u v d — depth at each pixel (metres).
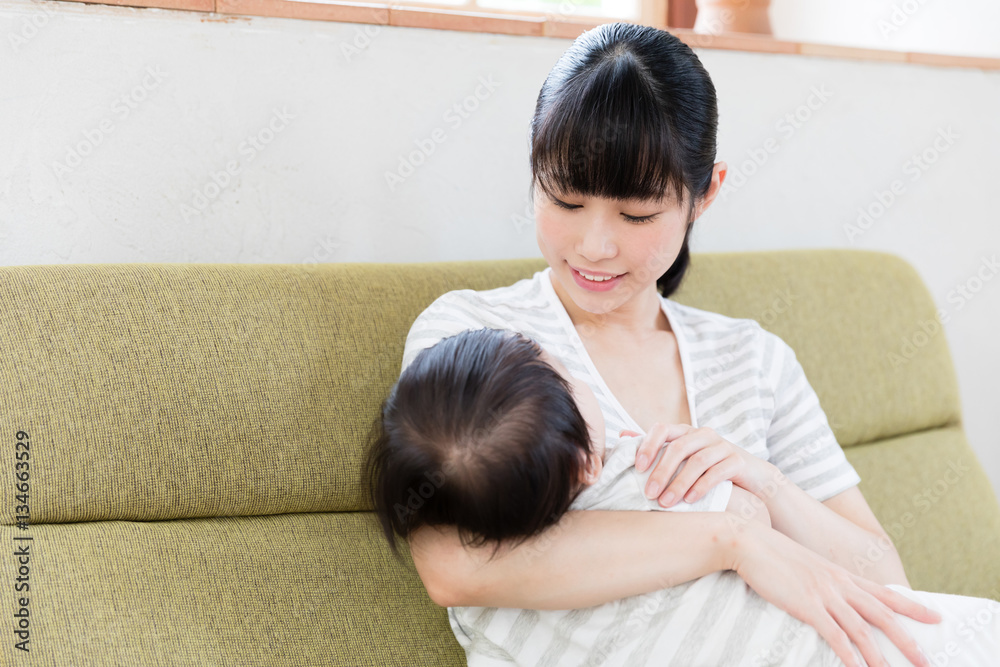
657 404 0.90
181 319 0.85
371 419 0.91
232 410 0.85
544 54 1.23
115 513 0.80
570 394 0.74
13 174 0.96
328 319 0.92
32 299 0.81
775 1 1.58
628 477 0.76
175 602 0.77
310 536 0.87
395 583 0.88
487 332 0.76
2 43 0.93
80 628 0.72
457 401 0.69
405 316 0.97
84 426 0.79
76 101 0.97
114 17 0.98
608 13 1.46
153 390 0.82
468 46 1.18
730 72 1.37
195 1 1.01
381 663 0.83
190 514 0.84
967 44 1.71
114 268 0.87
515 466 0.67
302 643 0.81
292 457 0.87
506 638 0.75
